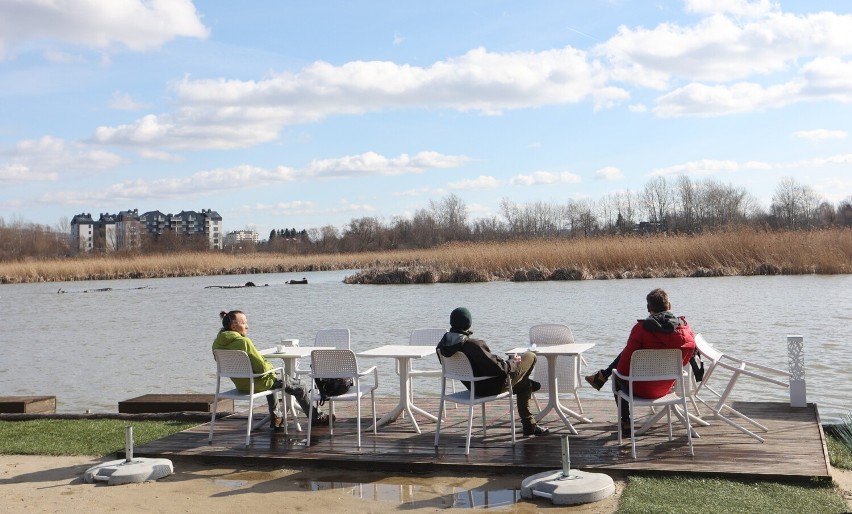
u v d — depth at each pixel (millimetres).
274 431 8445
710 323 19344
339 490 6422
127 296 40281
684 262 37125
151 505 6117
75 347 19969
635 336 7031
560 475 6219
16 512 6004
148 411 9891
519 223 95375
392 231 106875
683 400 6824
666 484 6113
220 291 42500
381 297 33156
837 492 5852
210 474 7035
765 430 7629
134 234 122188
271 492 6414
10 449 8117
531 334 8883
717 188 79562
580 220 87562
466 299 29703
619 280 36062
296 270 65625
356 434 8172
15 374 15625
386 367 14438
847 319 19188
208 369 15555
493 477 6656
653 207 83500
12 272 57531
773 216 83062
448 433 8078
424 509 5848
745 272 35531
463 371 7312
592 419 8523
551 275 37969
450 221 103312
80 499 6320
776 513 5340
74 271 58250
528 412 7816
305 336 20656
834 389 11195
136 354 18188
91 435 8664
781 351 14867
